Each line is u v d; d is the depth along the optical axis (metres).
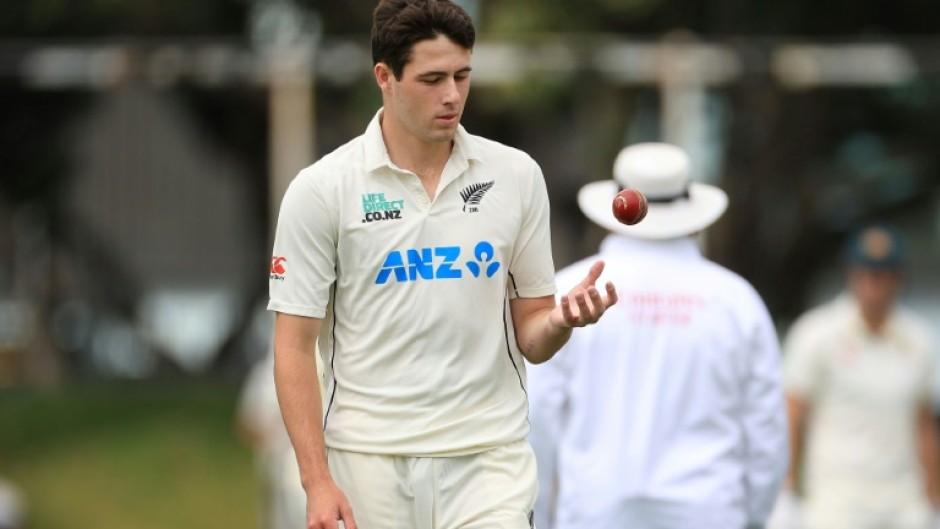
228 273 82.50
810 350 31.80
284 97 52.22
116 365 81.69
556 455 21.81
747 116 63.28
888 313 31.69
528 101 53.00
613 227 22.09
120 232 78.88
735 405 21.72
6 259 79.88
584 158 61.78
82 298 80.38
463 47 15.79
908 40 61.28
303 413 16.31
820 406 32.16
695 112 52.09
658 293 21.75
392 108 16.27
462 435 16.44
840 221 70.88
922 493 32.00
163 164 78.56
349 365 16.56
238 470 59.78
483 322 16.47
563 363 21.64
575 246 67.06
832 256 71.69
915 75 50.19
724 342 21.61
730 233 65.31
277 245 16.50
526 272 16.83
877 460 31.67
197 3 63.50
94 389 72.62
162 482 59.03
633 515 21.39
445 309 16.25
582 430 21.59
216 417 66.06
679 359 21.58
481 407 16.53
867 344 31.70
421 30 15.64
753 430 21.77
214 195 80.88
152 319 81.62
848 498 31.72
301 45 51.84
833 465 31.84
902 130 67.38
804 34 60.94
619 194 16.56
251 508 56.47
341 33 63.12
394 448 16.39
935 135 67.31
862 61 49.09
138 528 55.75
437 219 16.28
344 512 16.14
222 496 57.66
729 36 59.91
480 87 54.22
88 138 76.12
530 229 16.75
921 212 74.44
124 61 49.12
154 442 62.59
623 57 51.16
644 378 21.58
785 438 21.86
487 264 16.39
